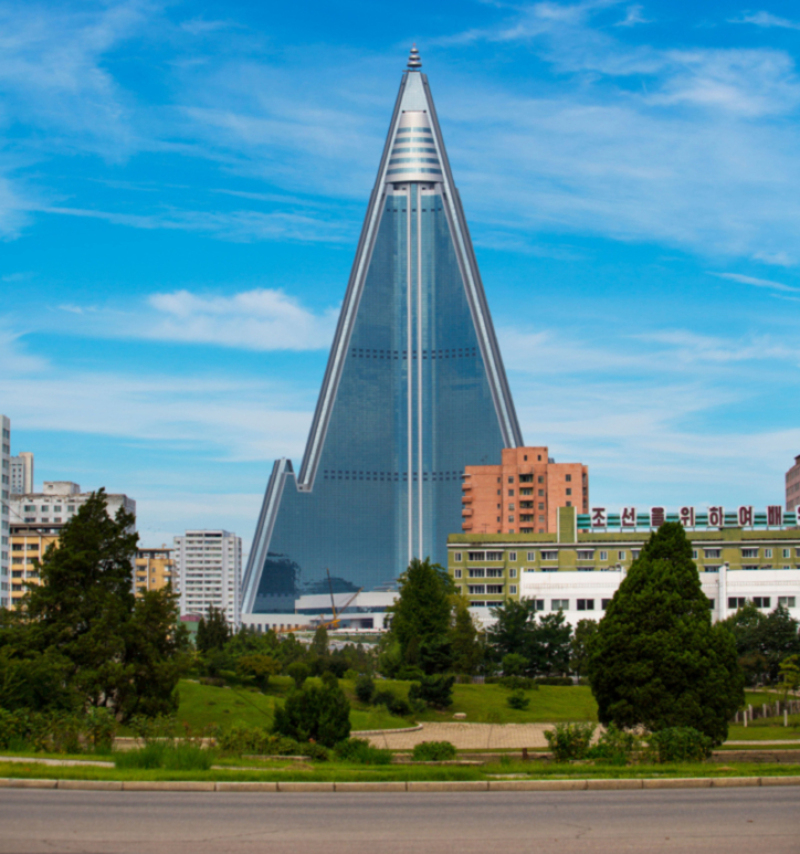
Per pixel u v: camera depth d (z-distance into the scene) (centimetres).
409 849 2814
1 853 2695
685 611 7369
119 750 5106
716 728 7119
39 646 7612
